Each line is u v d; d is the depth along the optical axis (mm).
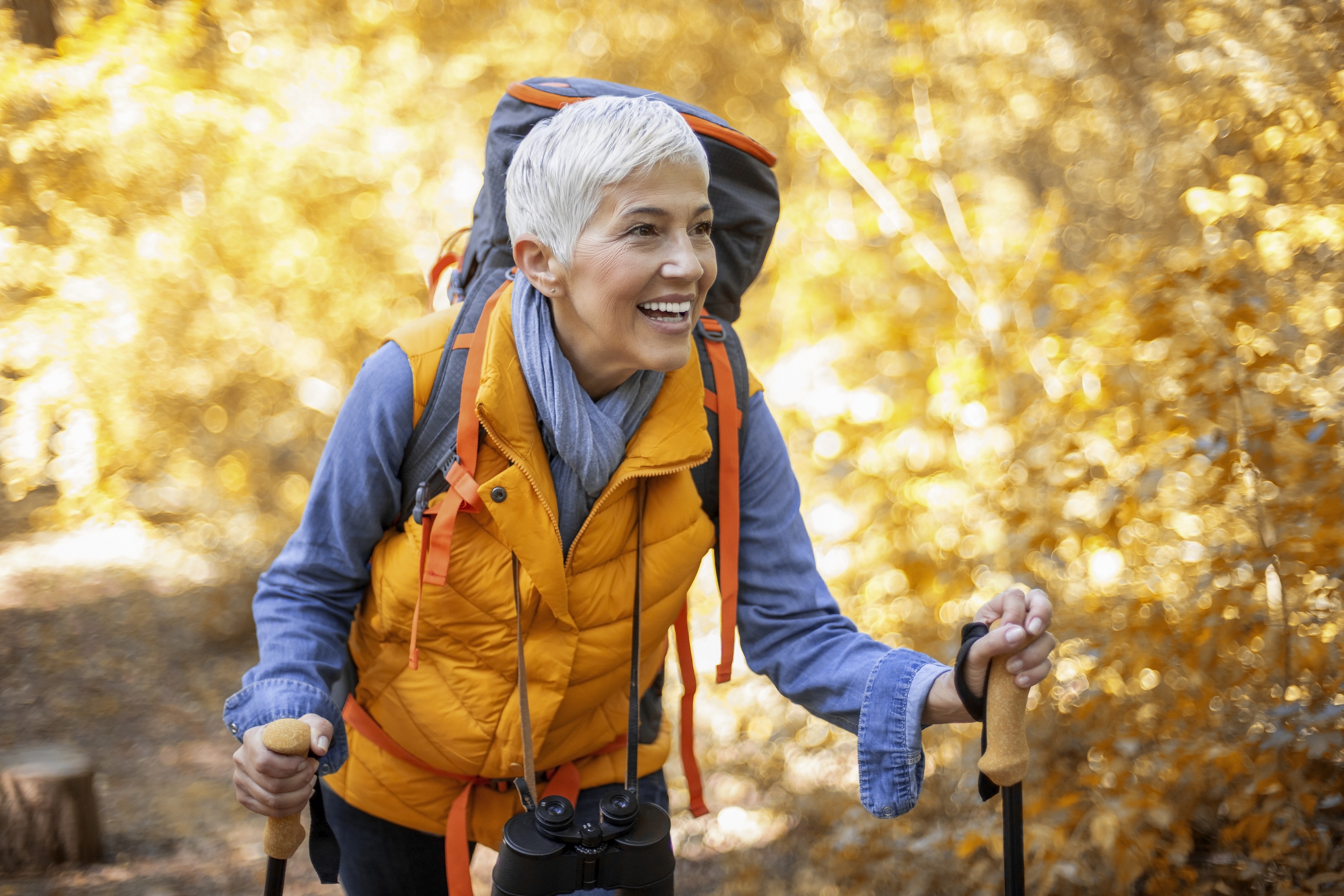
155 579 6242
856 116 4176
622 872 1433
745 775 3688
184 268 4848
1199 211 2949
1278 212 2910
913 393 3930
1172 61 4082
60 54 4477
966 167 4801
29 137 4316
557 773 1642
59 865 3408
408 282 5402
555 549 1456
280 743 1339
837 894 2979
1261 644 2627
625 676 1592
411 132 5129
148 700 4844
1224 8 3404
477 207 1766
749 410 1652
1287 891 2348
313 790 1499
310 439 6070
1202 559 2887
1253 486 2566
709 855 3299
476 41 5395
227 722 1453
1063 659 3039
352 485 1508
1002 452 3582
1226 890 2506
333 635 1548
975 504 3582
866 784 1490
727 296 1796
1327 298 2924
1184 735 2604
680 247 1343
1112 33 4520
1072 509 3324
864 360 4492
